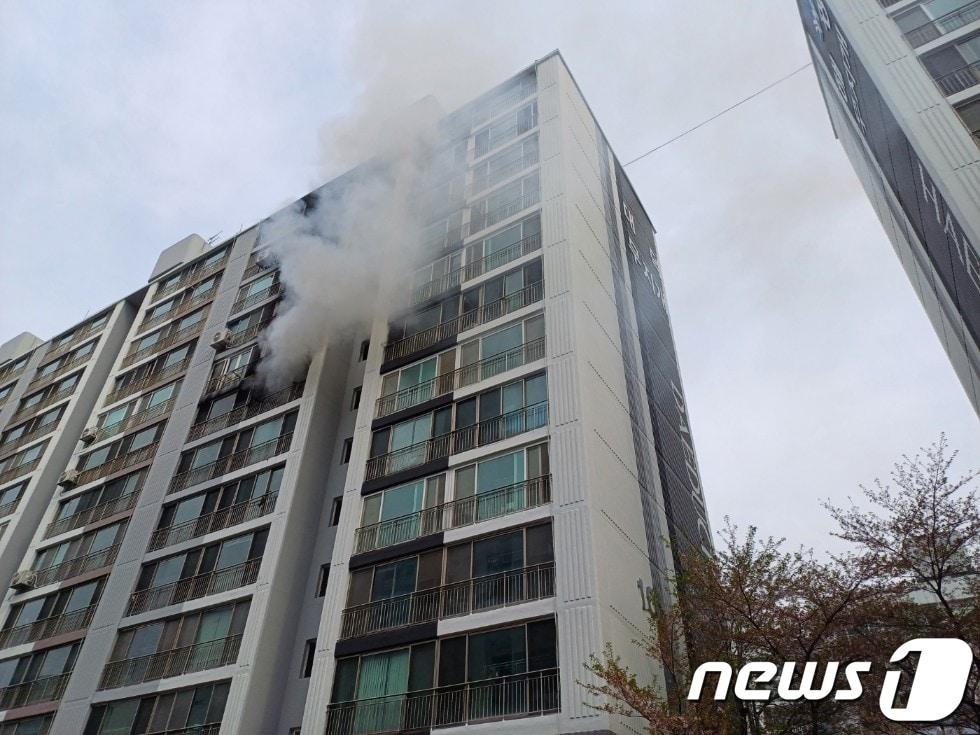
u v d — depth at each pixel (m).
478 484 23.19
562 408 23.05
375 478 25.83
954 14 25.75
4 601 35.00
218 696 24.03
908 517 18.30
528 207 30.27
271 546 26.91
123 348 44.94
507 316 27.02
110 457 38.34
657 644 19.59
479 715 18.88
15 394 49.12
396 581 22.72
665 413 32.38
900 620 17.16
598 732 17.03
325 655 22.39
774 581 18.61
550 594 19.73
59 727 27.14
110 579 31.20
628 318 31.55
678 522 28.72
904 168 26.33
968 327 23.98
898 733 15.98
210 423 34.47
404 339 29.80
